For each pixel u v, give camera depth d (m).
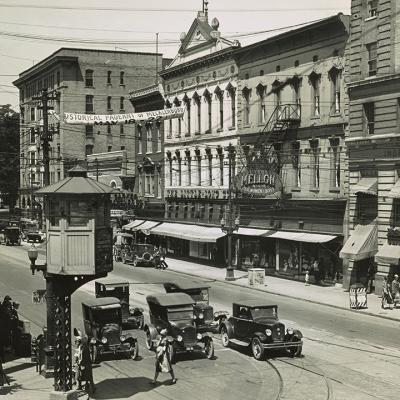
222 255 59.62
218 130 59.66
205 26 62.44
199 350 25.55
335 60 45.47
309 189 48.09
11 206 128.75
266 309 26.42
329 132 46.12
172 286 32.03
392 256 39.69
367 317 34.69
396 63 40.47
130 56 102.56
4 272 55.88
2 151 127.19
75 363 22.30
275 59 51.84
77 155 99.50
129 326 30.17
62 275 20.02
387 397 20.23
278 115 50.78
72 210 19.84
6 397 20.23
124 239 70.69
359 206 43.34
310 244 48.25
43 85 107.38
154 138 73.19
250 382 22.25
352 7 43.59
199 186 63.19
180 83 66.94
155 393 21.03
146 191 75.56
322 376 22.80
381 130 41.62
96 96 100.56
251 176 51.09
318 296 41.41
